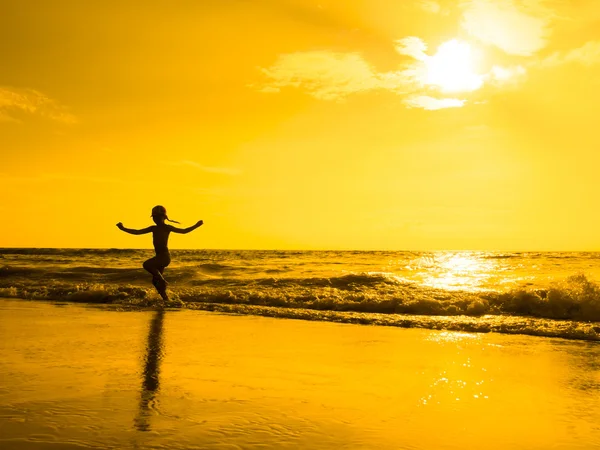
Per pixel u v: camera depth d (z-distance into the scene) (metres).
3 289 15.12
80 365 5.79
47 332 8.06
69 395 4.61
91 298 13.47
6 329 8.38
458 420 4.10
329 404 4.48
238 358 6.30
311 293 13.18
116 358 6.18
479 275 20.25
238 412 4.21
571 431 3.87
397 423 4.00
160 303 12.38
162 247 13.16
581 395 4.84
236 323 9.33
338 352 6.75
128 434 3.65
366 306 11.42
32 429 3.73
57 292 14.66
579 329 8.59
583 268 23.70
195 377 5.34
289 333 8.28
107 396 4.60
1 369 5.57
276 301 12.48
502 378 5.44
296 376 5.45
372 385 5.10
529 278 18.27
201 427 3.83
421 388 5.03
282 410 4.28
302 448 3.45
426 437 3.71
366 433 3.77
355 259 34.56
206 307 11.70
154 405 4.36
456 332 8.62
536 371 5.78
